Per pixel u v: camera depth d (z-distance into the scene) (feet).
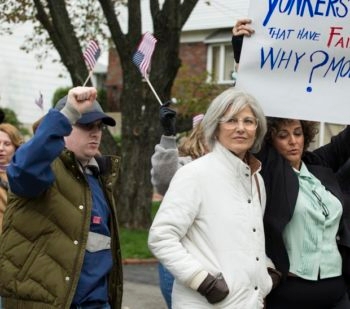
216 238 12.03
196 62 94.38
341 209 13.71
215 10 91.56
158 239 11.93
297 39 13.92
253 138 12.52
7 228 11.98
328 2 13.88
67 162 12.09
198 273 11.69
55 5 42.55
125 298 29.04
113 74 104.99
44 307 11.60
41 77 105.70
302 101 13.99
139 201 46.21
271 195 13.38
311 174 14.11
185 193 12.08
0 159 17.83
